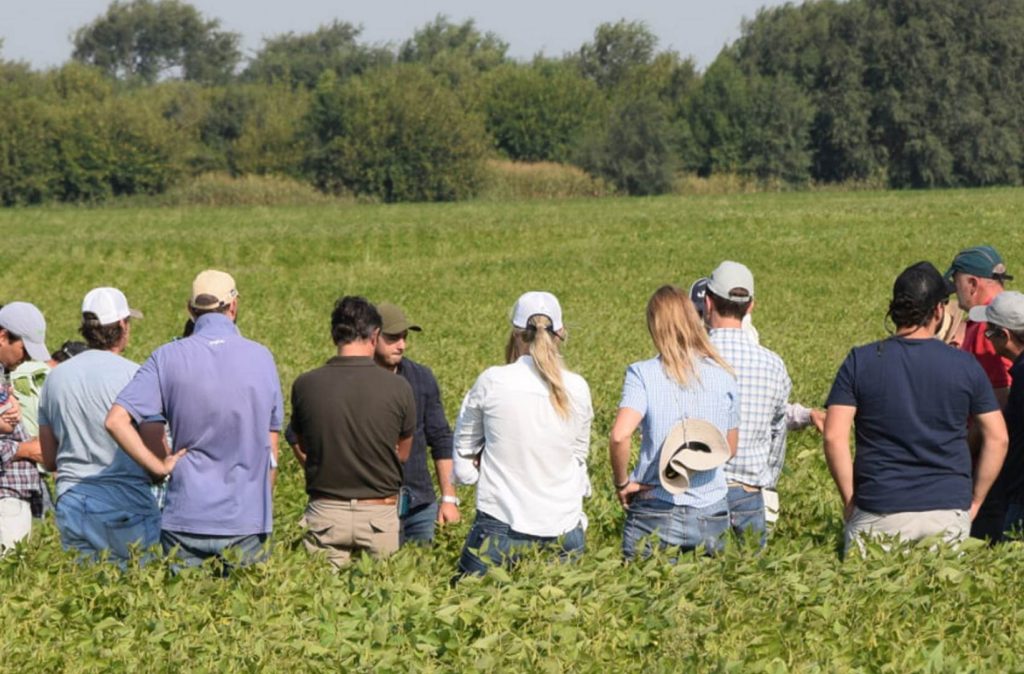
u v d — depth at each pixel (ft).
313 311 193.98
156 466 42.01
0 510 49.14
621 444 41.16
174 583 41.09
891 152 652.48
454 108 599.16
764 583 39.42
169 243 289.12
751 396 43.57
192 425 42.65
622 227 320.91
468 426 41.93
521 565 40.57
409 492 50.96
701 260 252.21
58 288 237.66
